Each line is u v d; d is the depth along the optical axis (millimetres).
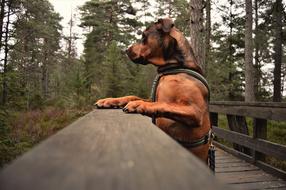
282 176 3715
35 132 9336
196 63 2080
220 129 5785
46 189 369
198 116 1782
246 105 4535
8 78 6305
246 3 12164
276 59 16266
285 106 3447
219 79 18281
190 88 1849
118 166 491
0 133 5508
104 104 2236
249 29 12070
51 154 541
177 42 2082
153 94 2125
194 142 1938
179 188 395
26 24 16250
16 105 7328
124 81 14609
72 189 375
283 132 7398
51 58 33656
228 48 18844
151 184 410
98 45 29328
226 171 4121
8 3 15102
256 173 4016
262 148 4074
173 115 1711
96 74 21000
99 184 405
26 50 20812
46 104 15672
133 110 1660
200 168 488
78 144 647
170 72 2031
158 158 551
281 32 15977
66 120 11555
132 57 2182
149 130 920
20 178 404
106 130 905
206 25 16609
